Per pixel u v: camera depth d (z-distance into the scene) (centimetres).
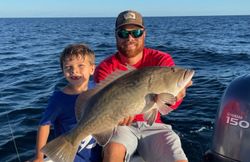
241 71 356
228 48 631
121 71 80
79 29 1741
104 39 909
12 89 278
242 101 96
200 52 547
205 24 2422
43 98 241
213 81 293
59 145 79
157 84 78
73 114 99
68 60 99
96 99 78
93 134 78
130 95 77
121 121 79
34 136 172
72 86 101
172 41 811
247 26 1970
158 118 119
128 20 116
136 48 119
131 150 111
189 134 169
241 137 96
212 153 102
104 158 103
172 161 104
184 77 81
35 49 643
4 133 177
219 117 101
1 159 151
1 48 677
